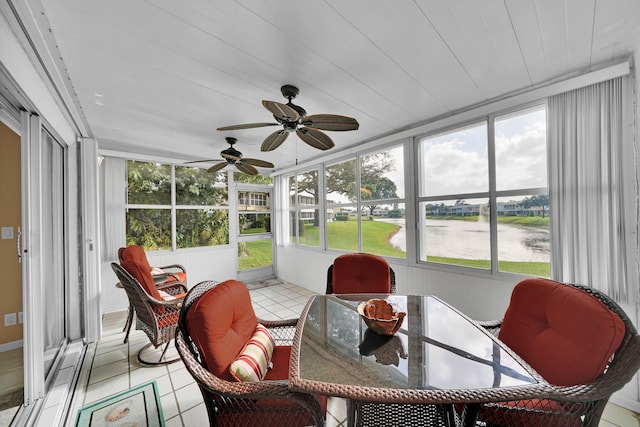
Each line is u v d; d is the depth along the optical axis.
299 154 4.11
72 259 2.52
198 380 1.03
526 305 1.32
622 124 1.68
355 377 0.98
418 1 1.23
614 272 1.71
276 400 1.13
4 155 2.24
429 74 1.88
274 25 1.38
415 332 1.33
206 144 3.52
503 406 1.07
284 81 1.95
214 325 1.16
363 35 1.47
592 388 0.89
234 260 4.76
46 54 1.46
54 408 1.58
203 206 4.44
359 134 3.25
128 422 1.56
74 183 2.53
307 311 1.65
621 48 1.59
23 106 1.55
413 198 2.95
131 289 2.14
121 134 3.09
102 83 1.93
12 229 2.28
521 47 1.58
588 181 1.79
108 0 1.19
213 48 1.57
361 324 1.46
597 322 0.98
